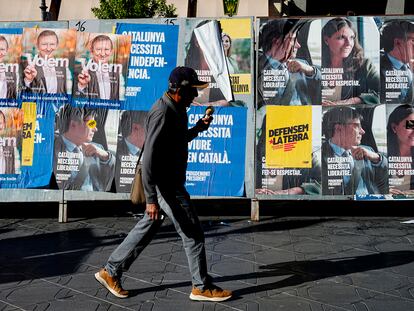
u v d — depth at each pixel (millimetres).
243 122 7336
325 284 5250
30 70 7387
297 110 7270
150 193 4605
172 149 4699
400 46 7215
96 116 7391
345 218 7609
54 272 5629
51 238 6805
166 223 7371
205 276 4879
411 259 5918
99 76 7383
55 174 7434
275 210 8070
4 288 5223
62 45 7371
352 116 7227
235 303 4836
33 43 7387
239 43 7320
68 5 13812
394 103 7211
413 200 7500
